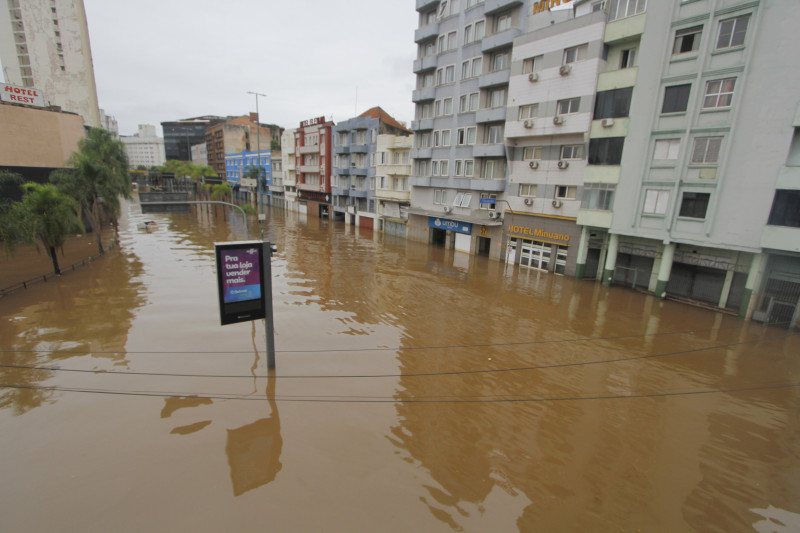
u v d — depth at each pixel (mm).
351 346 14656
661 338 15867
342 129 51375
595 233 24391
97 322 16438
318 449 8961
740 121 17141
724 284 19234
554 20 26688
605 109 22281
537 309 19297
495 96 29688
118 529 6664
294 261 29312
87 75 72375
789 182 15953
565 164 24656
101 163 32594
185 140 145375
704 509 7637
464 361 13664
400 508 7363
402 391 11641
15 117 34938
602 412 10836
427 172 36844
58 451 8609
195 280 23328
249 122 98688
